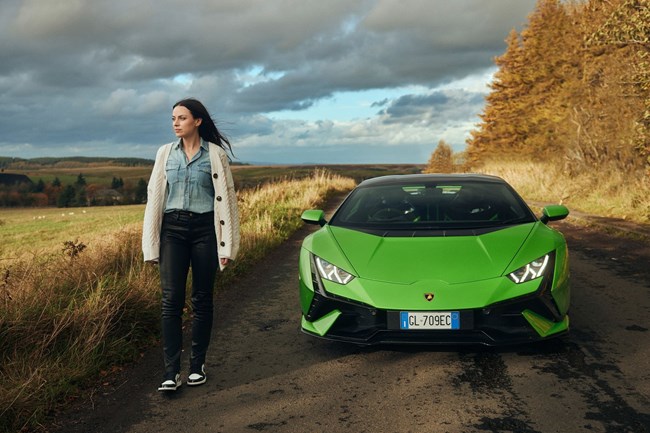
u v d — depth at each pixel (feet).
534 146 104.99
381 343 11.27
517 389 9.93
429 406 9.36
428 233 12.91
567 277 11.97
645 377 10.22
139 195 538.88
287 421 9.00
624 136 47.44
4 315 12.37
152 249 10.46
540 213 42.98
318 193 66.74
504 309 10.98
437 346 12.44
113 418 9.45
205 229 10.61
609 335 12.83
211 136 10.96
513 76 131.03
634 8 33.63
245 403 9.83
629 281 18.65
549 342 12.44
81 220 130.72
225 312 16.74
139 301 14.65
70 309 13.38
